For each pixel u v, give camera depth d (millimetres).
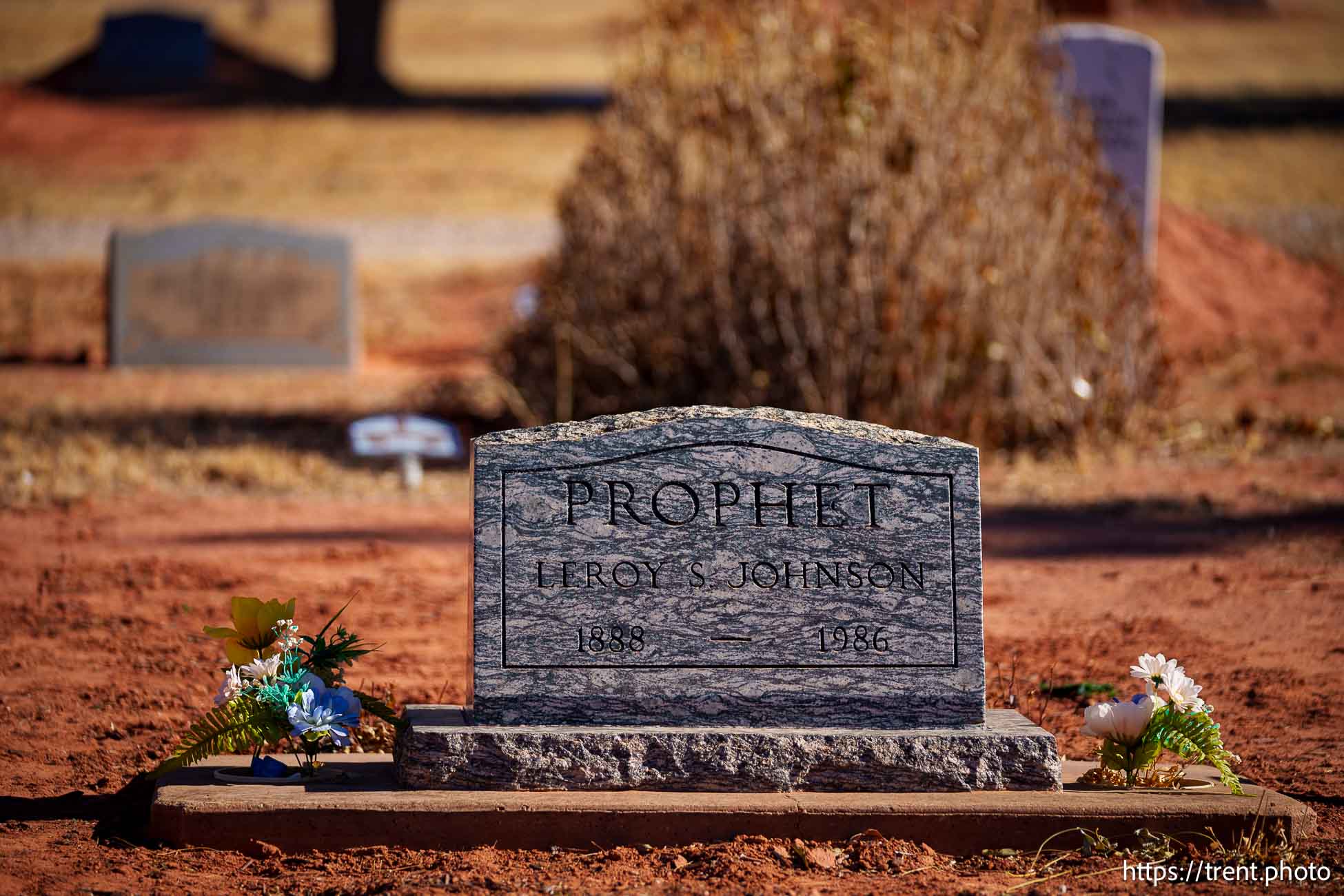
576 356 15391
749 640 5348
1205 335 21156
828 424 5438
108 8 65812
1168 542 10562
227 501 12086
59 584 9000
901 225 13672
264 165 38344
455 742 5117
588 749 5145
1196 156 37719
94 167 37875
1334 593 9016
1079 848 5027
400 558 10016
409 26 70312
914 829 5023
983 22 14047
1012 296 14062
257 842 4930
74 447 13773
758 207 13984
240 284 20031
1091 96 16172
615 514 5324
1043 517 11523
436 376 19734
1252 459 13867
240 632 5586
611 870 4746
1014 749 5262
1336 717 6707
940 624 5402
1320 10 66938
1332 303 23438
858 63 13352
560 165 39219
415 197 35375
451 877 4641
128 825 5203
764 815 5004
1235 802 5168
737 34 14258
